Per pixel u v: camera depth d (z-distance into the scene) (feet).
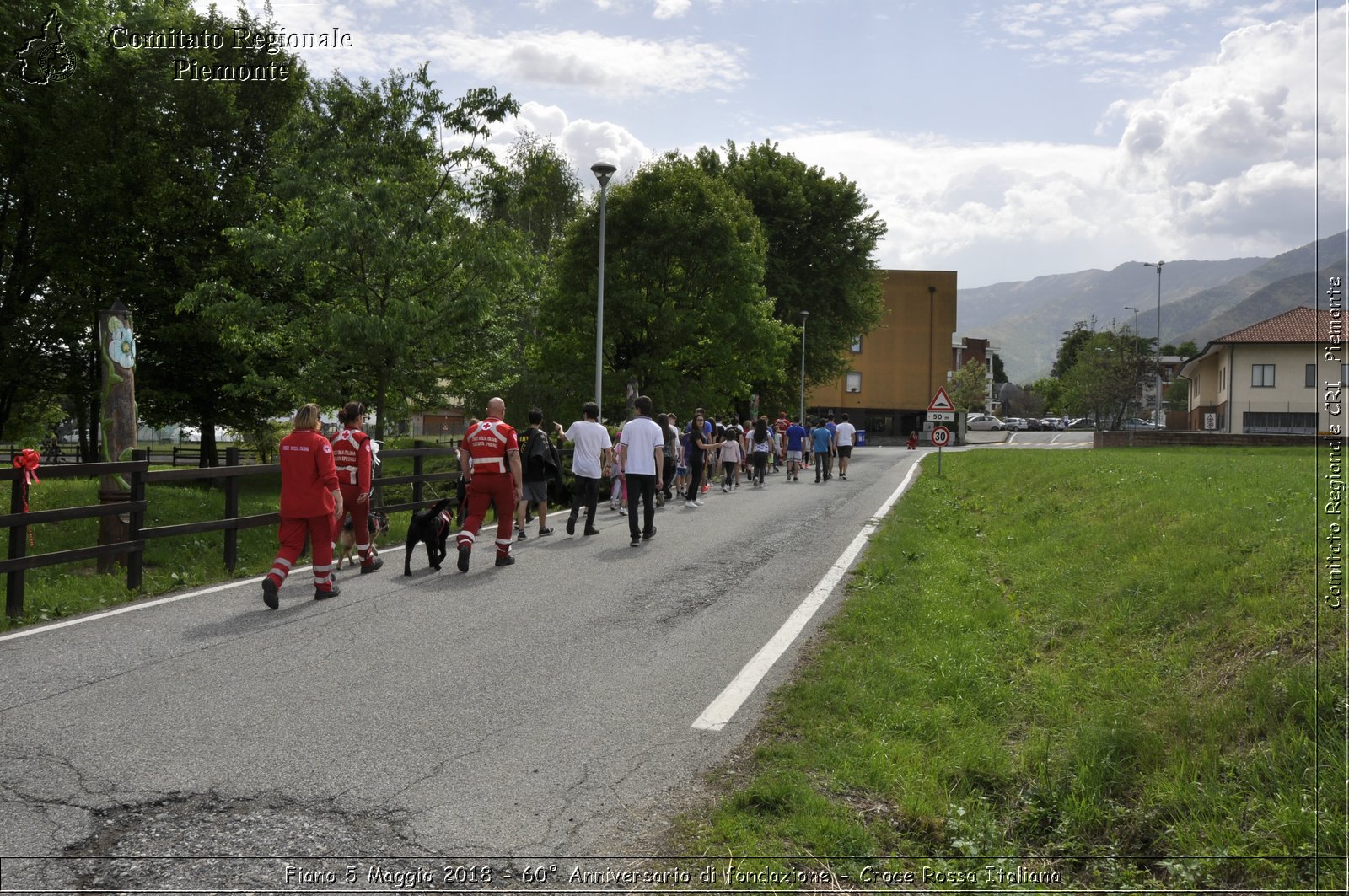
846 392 258.37
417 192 60.64
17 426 116.57
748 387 123.95
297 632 23.71
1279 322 172.55
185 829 12.78
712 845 12.35
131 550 29.22
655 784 14.46
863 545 39.78
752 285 112.57
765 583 30.94
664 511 55.67
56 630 23.88
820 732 16.34
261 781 14.32
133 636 23.16
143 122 83.25
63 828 12.73
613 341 110.52
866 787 14.24
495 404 34.50
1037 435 249.34
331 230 56.13
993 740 15.96
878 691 18.43
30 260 85.71
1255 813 11.98
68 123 78.28
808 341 152.66
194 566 35.76
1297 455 86.99
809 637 23.62
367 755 15.43
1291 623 17.10
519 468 34.40
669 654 21.94
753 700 18.53
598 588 29.99
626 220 109.91
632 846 12.44
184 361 90.68
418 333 58.08
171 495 57.06
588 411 44.19
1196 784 12.76
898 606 26.21
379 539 41.57
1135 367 251.60
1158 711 15.57
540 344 113.60
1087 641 21.62
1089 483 48.98
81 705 17.75
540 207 123.24
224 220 85.71
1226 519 27.86
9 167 80.12
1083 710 17.19
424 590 29.50
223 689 18.80
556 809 13.53
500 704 18.16
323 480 27.35
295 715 17.33
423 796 13.92
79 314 84.84
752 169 151.12
